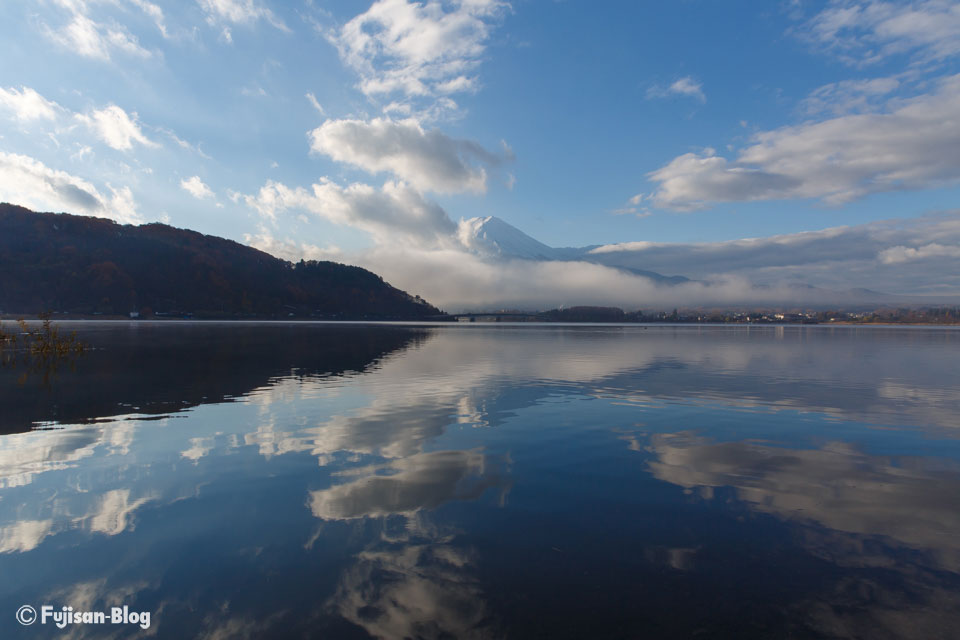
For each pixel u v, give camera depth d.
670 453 11.52
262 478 9.59
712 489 9.20
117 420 14.55
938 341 75.81
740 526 7.63
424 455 11.23
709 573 6.27
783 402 18.47
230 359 33.78
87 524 7.54
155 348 42.16
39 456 10.88
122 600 5.64
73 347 39.19
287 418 15.06
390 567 6.36
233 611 5.45
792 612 5.49
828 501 8.62
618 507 8.32
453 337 79.69
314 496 8.70
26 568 6.31
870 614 5.45
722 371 29.28
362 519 7.78
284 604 5.58
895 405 17.98
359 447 11.86
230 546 6.89
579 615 5.42
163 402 17.48
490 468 10.33
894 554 6.78
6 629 5.09
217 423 14.27
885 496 8.88
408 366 31.09
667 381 24.41
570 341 67.44
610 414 15.96
